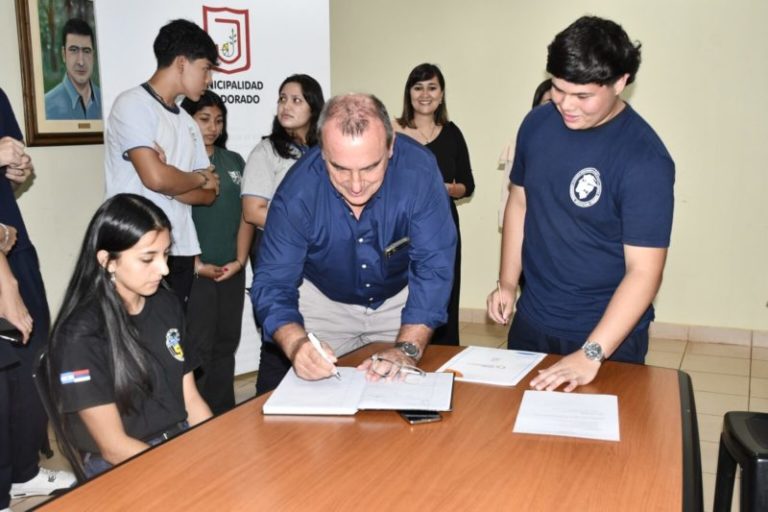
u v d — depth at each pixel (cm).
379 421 148
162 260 167
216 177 294
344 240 190
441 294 188
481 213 507
